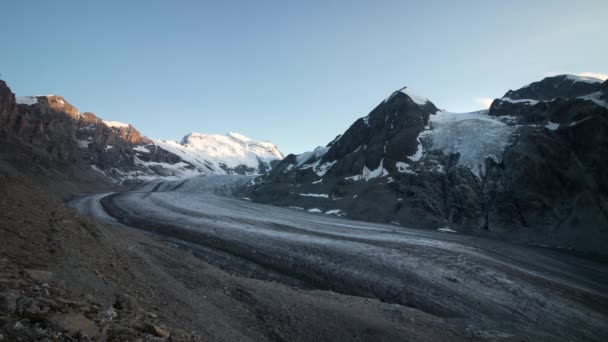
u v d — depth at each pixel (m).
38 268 8.70
